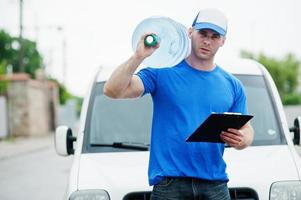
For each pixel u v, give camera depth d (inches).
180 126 157.4
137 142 227.9
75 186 195.3
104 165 206.5
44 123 1776.6
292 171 199.5
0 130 1411.2
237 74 255.1
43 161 837.2
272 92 249.3
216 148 159.6
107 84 154.0
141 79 159.8
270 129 232.7
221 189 160.7
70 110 2244.1
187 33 163.5
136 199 191.9
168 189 157.2
